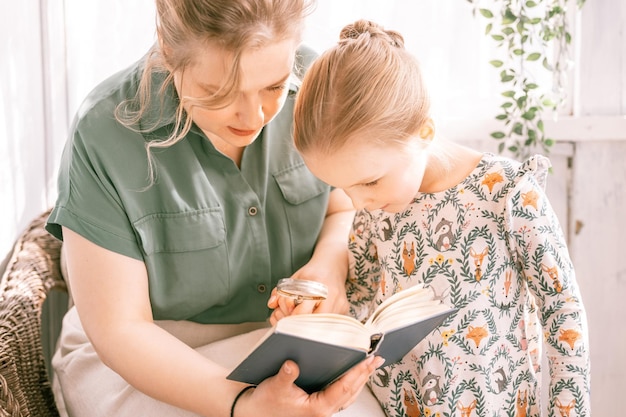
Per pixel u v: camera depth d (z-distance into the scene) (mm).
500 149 2008
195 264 1389
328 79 1148
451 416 1292
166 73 1326
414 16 1981
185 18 1074
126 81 1357
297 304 1293
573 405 1231
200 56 1088
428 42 1996
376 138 1133
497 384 1290
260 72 1094
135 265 1309
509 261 1272
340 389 1072
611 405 2074
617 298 2039
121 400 1378
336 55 1166
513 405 1308
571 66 1930
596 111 1964
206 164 1396
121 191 1291
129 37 1987
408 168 1192
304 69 1470
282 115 1495
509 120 1955
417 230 1322
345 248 1501
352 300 1504
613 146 1975
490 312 1271
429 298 1146
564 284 1235
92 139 1287
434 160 1302
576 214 2023
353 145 1133
